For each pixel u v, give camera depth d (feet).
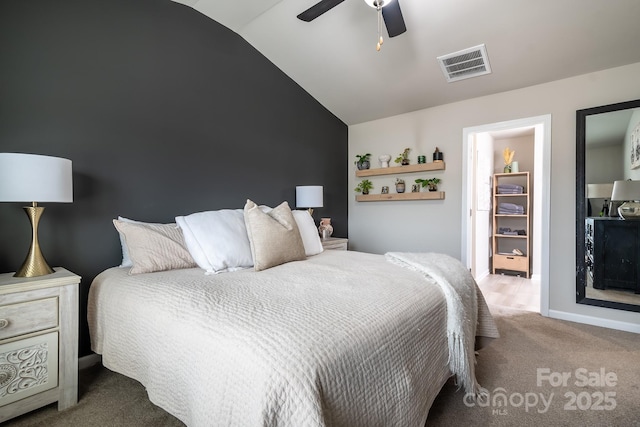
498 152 16.58
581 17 7.20
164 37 8.04
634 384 5.73
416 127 12.38
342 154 14.25
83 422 4.74
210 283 5.01
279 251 6.73
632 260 8.32
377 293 4.49
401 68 10.09
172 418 4.82
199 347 3.29
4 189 4.64
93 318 5.91
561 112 9.27
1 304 4.53
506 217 16.38
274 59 10.79
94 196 6.81
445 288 5.11
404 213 12.78
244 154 10.03
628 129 8.32
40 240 6.10
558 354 6.95
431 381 4.28
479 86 10.22
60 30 6.32
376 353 3.27
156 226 6.91
